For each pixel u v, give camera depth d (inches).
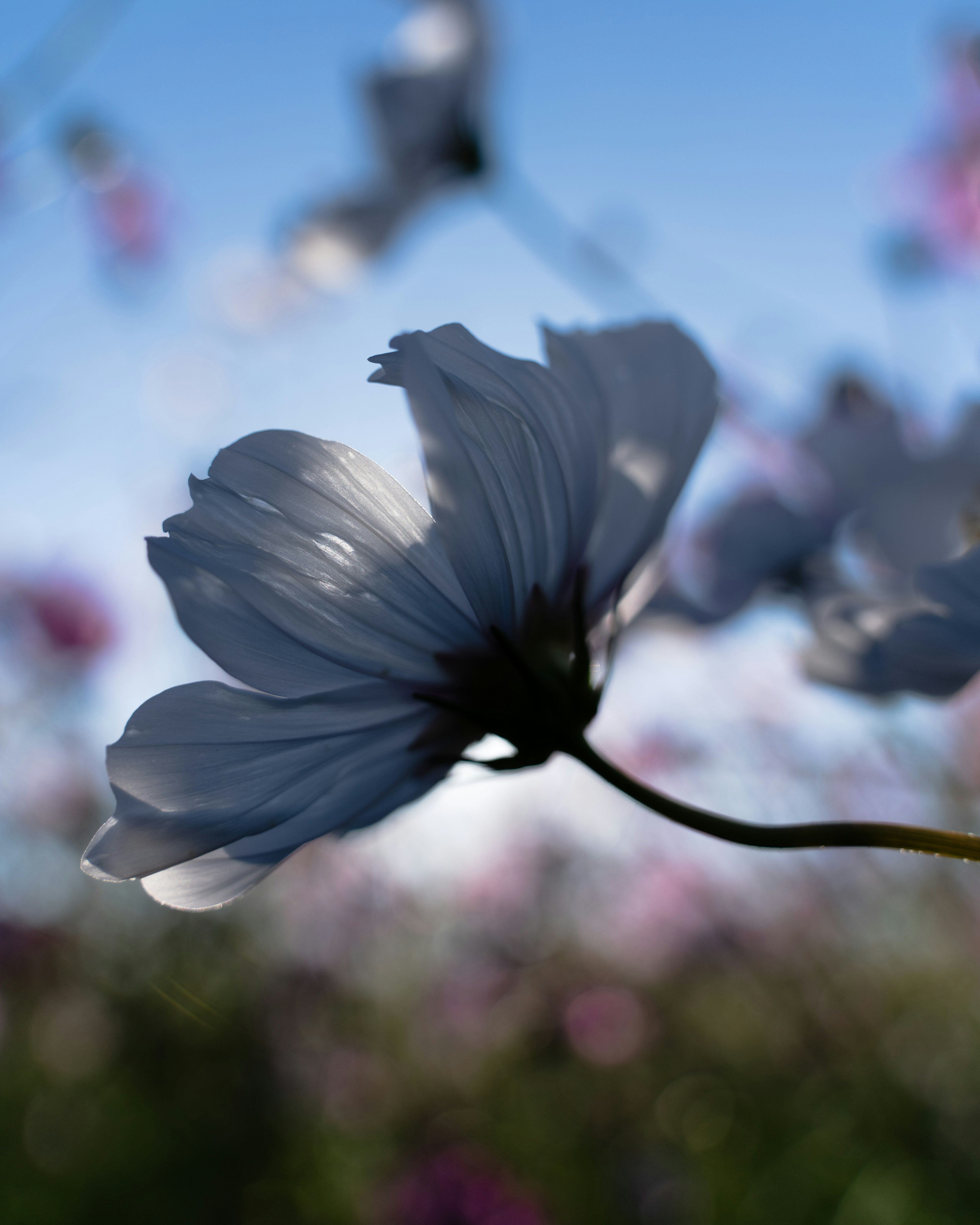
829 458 11.2
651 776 31.4
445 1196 27.7
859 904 37.8
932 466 10.0
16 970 38.0
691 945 41.4
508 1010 44.9
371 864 43.1
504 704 8.5
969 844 7.9
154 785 8.0
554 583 8.5
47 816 39.9
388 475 8.2
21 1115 37.6
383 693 8.4
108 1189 34.4
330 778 8.3
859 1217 31.1
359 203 22.9
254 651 8.1
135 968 38.9
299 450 8.2
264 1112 36.9
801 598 11.5
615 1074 43.1
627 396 8.7
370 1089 39.8
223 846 8.0
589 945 46.7
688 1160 36.8
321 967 40.4
